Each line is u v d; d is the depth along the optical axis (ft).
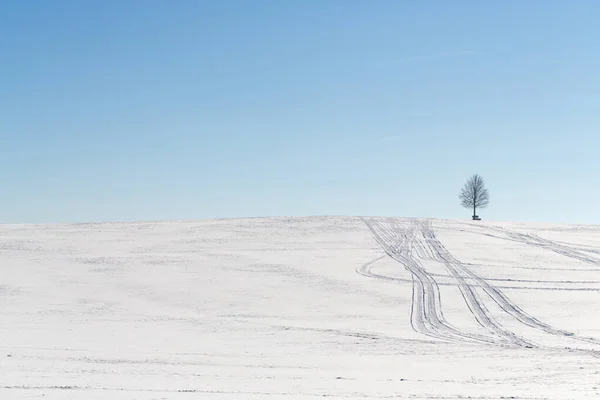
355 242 229.04
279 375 70.33
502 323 128.36
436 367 80.02
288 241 231.09
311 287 163.94
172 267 187.32
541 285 166.09
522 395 56.34
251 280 171.63
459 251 213.05
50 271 181.16
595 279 174.19
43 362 76.07
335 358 88.28
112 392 53.83
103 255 204.33
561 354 93.45
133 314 136.36
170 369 73.56
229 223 273.33
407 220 285.64
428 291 159.33
